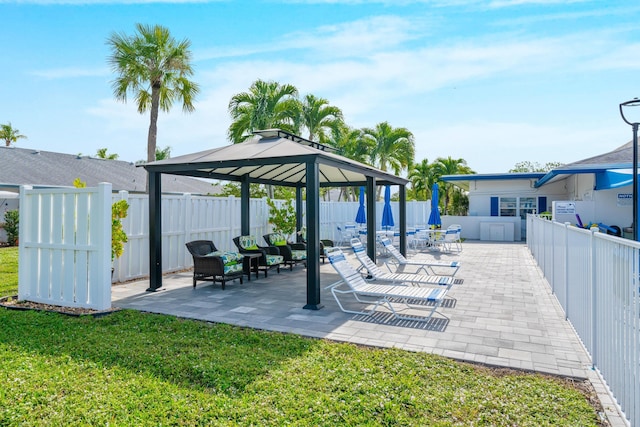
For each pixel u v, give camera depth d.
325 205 18.36
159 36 15.75
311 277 6.72
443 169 32.12
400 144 24.97
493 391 3.62
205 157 7.82
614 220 13.73
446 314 6.38
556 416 3.19
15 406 3.30
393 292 6.30
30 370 4.02
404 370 4.04
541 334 5.34
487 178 20.78
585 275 4.69
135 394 3.53
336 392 3.57
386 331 5.48
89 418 3.12
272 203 13.08
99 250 6.41
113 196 8.84
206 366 4.07
